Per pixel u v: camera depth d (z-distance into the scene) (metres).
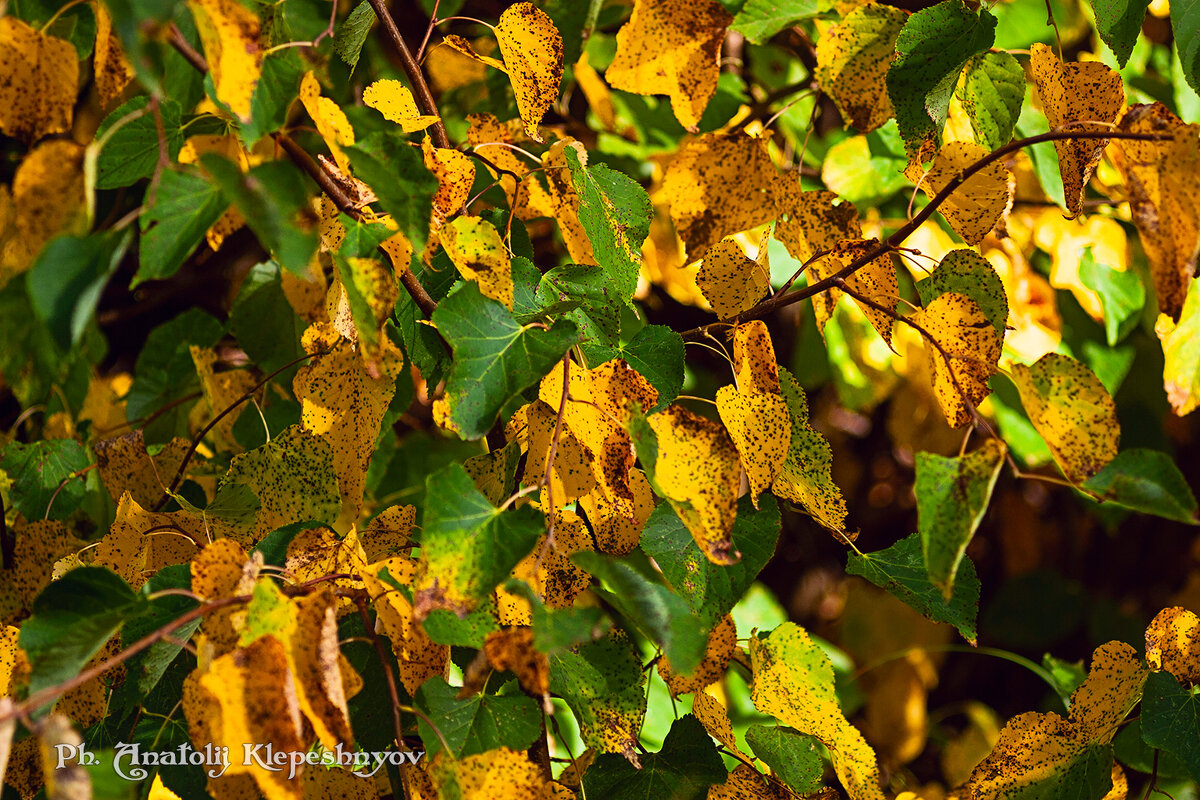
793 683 1.64
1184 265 1.54
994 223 1.65
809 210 1.67
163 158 1.49
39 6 1.59
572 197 1.68
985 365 1.60
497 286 1.62
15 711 1.49
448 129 1.99
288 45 1.56
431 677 1.60
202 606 1.53
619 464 1.61
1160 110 1.56
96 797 1.66
